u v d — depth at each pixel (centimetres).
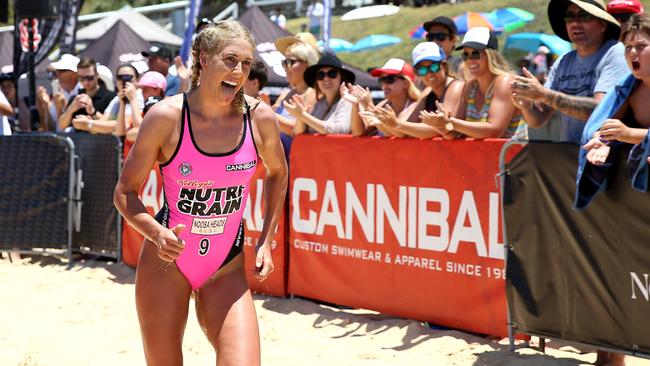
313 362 509
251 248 704
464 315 547
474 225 535
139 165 340
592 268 455
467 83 574
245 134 346
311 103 688
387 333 565
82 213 876
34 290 743
